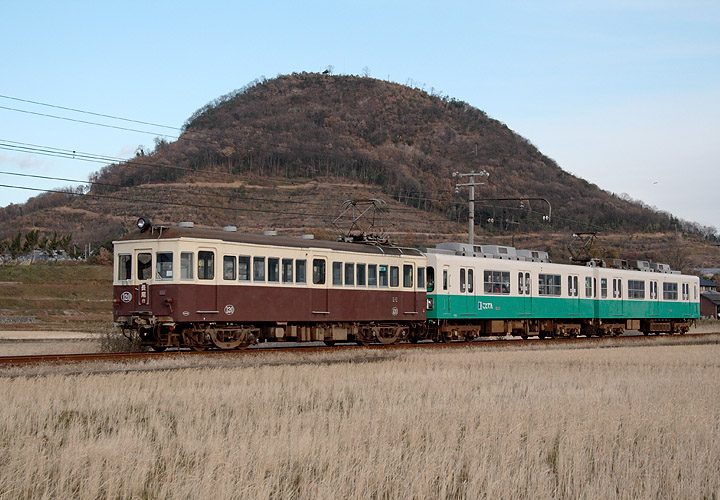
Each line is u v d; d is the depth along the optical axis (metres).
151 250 25.75
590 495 10.83
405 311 33.62
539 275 40.88
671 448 13.76
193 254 25.73
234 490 10.63
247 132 179.50
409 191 139.62
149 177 141.50
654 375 24.17
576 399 18.31
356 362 26.00
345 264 30.94
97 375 20.20
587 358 29.88
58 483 10.88
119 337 29.70
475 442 13.45
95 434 14.14
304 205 120.38
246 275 27.23
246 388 18.83
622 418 16.12
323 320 29.91
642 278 48.31
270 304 27.95
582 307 43.62
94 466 11.30
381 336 33.09
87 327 52.75
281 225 107.38
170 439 13.75
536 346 35.62
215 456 11.81
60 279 79.69
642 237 129.62
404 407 16.88
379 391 19.28
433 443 13.41
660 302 49.75
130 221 118.25
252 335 28.17
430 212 128.62
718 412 17.52
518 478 11.45
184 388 18.75
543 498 10.84
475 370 24.20
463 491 11.17
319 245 30.11
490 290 37.97
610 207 147.50
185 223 26.94
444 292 35.75
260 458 12.02
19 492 10.52
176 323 25.53
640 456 13.05
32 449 12.10
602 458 12.70
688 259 117.81
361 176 149.38
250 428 14.16
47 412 15.71
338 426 14.48
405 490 11.05
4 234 117.00
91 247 105.94
